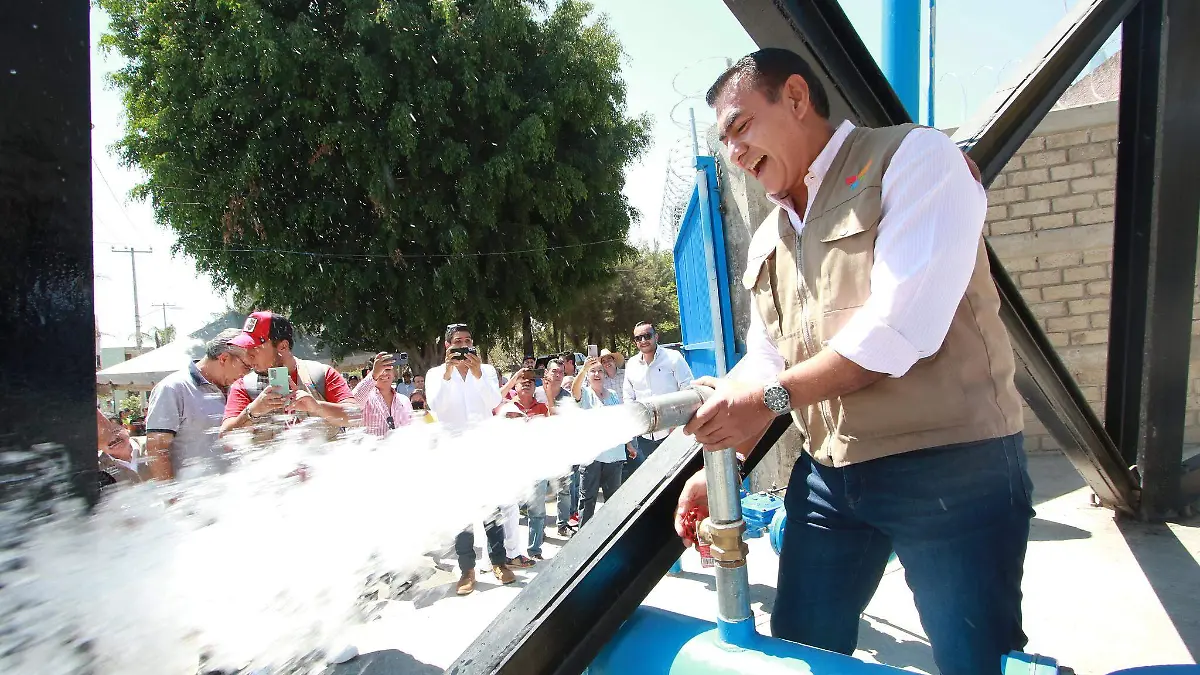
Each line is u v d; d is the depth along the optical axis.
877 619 2.66
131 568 0.60
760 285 1.57
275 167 14.11
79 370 0.61
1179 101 2.40
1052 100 2.16
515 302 16.09
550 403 4.74
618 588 1.19
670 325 33.25
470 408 3.95
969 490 1.27
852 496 1.41
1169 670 0.99
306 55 12.72
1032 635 2.39
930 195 1.14
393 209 13.89
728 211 4.57
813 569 1.53
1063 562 2.96
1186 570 2.75
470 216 14.23
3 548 0.55
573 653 1.11
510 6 14.48
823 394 1.11
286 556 0.69
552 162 15.17
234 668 0.64
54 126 0.59
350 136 13.15
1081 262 5.19
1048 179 5.26
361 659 2.71
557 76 14.78
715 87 1.48
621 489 1.35
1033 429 5.18
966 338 1.29
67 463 0.60
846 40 1.95
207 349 2.66
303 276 13.96
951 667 1.31
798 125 1.38
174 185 13.98
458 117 14.47
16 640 0.54
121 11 14.42
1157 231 2.59
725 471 1.12
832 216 1.30
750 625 1.10
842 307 1.27
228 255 14.20
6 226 0.56
